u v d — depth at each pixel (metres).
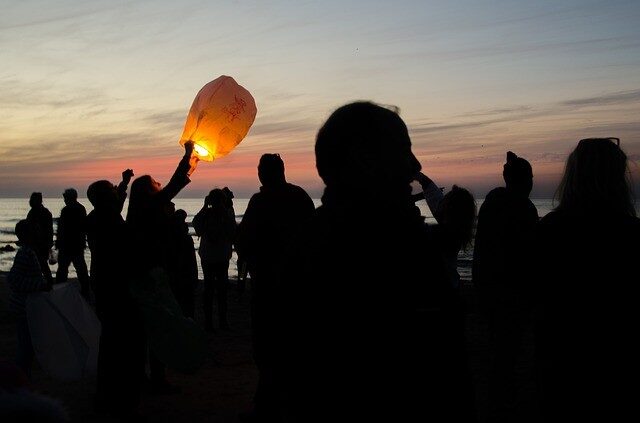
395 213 1.89
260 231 5.16
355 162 1.92
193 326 5.67
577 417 2.79
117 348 5.69
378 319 1.80
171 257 7.85
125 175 6.66
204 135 5.21
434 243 1.93
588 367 2.78
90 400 6.43
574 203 3.00
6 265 32.78
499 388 4.86
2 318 11.00
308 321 1.86
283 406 1.96
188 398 6.51
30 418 1.88
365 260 1.82
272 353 1.96
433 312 1.82
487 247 4.86
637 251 2.82
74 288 6.34
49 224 12.32
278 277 1.98
